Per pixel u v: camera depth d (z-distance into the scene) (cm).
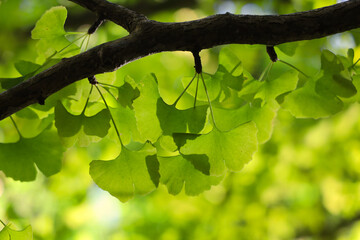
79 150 238
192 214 241
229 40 95
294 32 95
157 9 231
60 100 98
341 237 284
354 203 248
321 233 282
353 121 235
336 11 95
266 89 100
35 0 227
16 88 93
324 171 252
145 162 94
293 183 263
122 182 95
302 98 99
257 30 94
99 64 93
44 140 103
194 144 95
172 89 264
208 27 94
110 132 99
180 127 95
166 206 241
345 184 248
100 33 230
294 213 271
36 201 244
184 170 96
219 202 247
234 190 248
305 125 247
